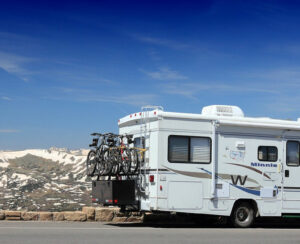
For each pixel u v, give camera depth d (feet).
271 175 43.52
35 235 32.07
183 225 44.91
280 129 44.06
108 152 42.98
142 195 40.91
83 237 31.76
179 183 39.96
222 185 41.55
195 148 40.78
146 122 41.29
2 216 44.27
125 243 29.27
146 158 40.81
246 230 39.81
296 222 52.29
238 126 42.42
